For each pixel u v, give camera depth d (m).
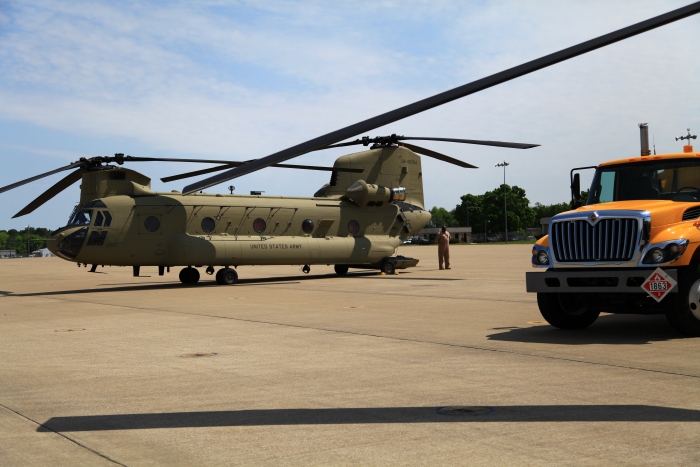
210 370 7.21
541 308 9.66
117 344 9.17
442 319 11.13
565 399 5.57
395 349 8.27
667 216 8.70
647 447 4.29
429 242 125.81
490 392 5.89
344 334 9.63
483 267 28.31
